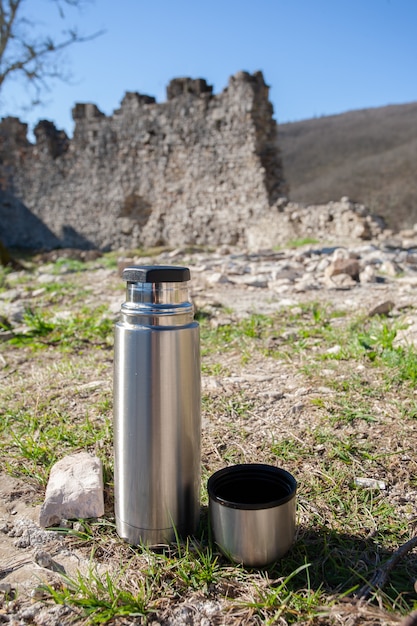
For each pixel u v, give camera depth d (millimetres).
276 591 374
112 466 553
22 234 5090
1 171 5094
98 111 4559
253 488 440
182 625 362
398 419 625
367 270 1462
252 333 977
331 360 823
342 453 554
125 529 437
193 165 4152
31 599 386
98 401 717
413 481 513
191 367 423
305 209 3518
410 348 784
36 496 517
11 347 1031
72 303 1411
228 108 3938
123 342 417
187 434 425
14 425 667
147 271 409
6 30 3436
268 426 625
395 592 379
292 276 1590
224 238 4062
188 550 420
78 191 4734
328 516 466
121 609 367
